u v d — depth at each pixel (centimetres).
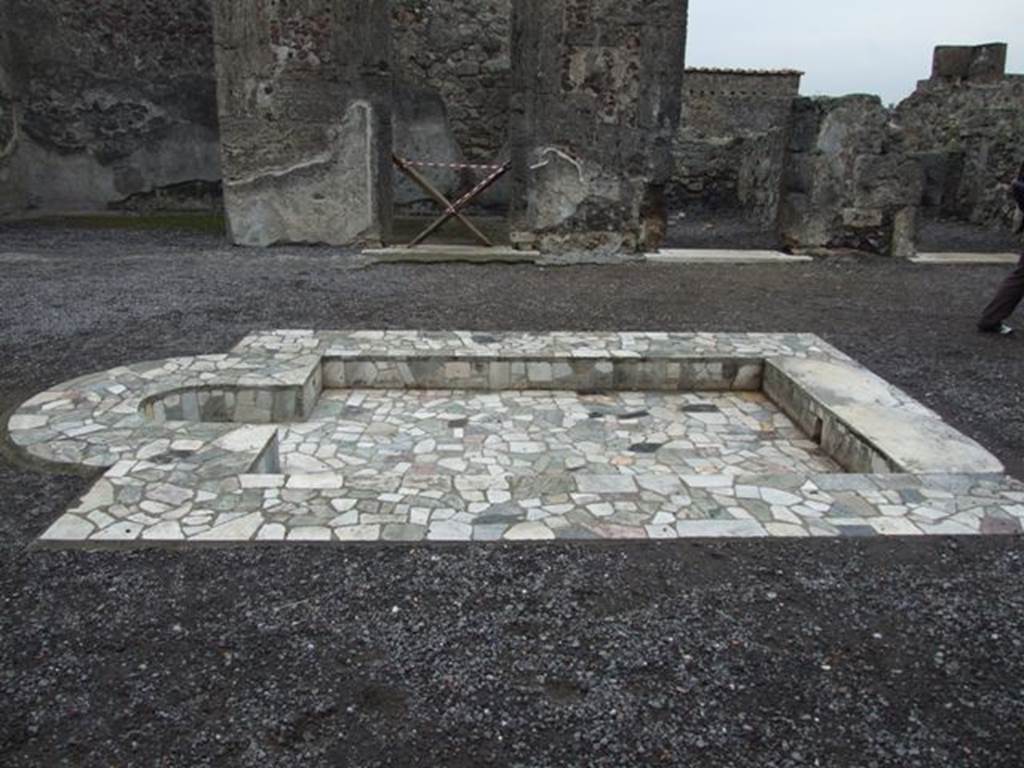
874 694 208
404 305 627
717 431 447
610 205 820
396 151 1130
